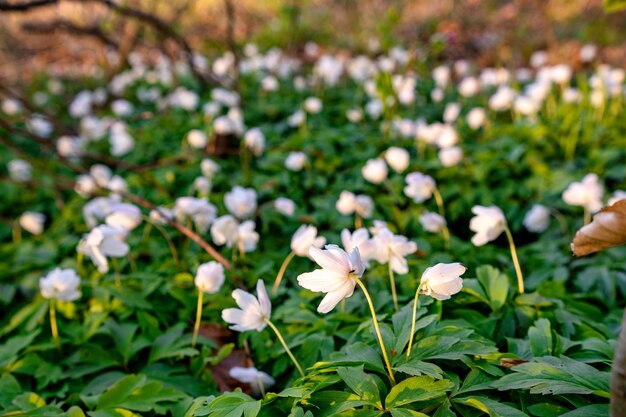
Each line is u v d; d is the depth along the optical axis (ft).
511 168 3.18
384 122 3.76
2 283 2.57
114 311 2.16
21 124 5.13
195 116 4.68
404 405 1.41
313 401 1.46
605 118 3.84
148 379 1.88
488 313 1.87
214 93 4.56
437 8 8.21
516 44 6.47
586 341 1.65
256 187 3.22
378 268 2.16
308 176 3.28
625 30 7.14
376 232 1.90
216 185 3.29
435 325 1.62
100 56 6.83
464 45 6.49
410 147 3.66
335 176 3.37
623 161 3.25
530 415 1.42
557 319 1.83
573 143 3.43
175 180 3.45
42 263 2.70
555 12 6.79
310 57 6.64
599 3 7.60
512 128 3.75
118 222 2.16
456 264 1.41
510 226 2.92
